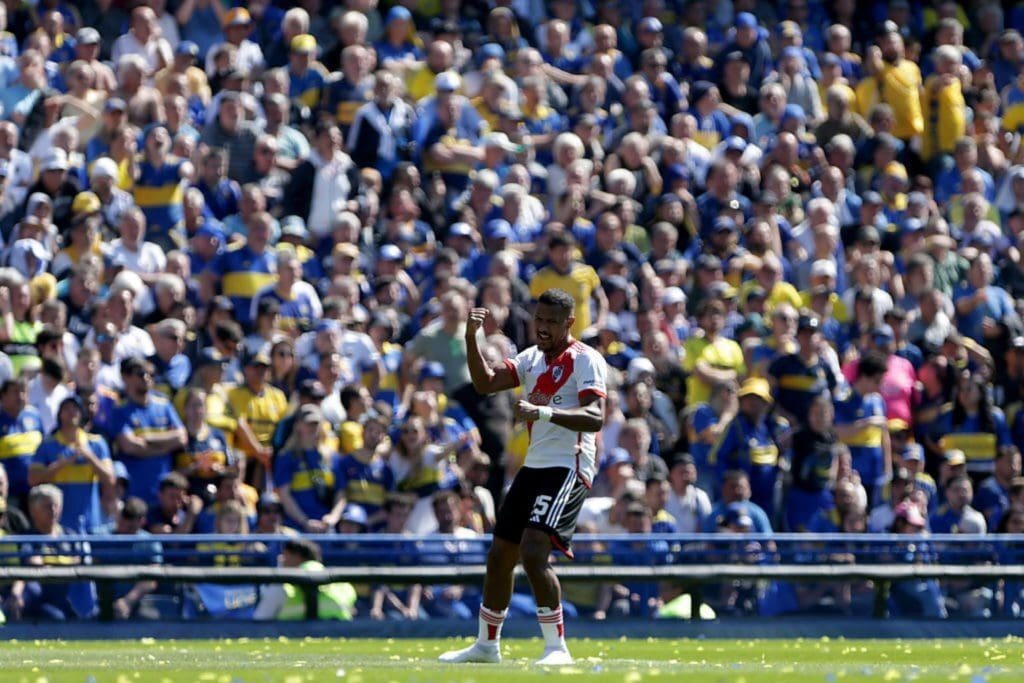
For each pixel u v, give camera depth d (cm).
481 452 5647
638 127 7231
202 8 7362
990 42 9031
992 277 7494
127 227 6009
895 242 7388
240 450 5478
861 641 5003
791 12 8575
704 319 6191
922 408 6450
